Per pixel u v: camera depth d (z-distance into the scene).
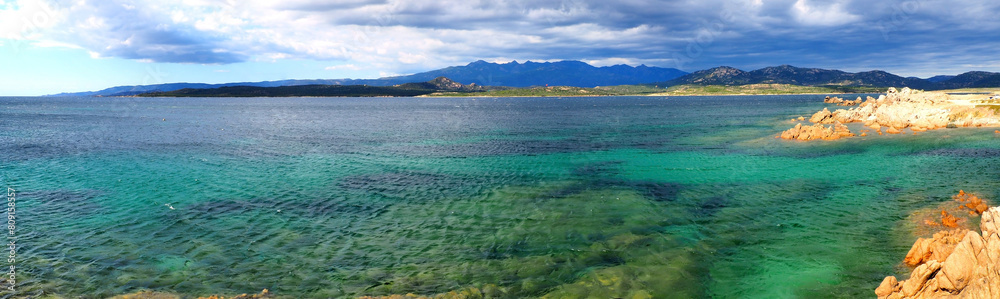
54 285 21.81
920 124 81.31
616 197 37.75
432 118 144.38
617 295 21.02
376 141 77.88
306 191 40.22
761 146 65.44
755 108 183.25
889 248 25.39
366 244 27.44
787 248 25.91
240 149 66.94
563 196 38.28
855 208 33.19
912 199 35.00
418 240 28.09
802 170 47.28
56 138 80.69
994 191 36.47
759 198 36.72
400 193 39.56
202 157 58.78
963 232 23.80
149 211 33.69
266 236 28.70
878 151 57.53
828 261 24.00
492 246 27.03
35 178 44.78
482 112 185.12
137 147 68.50
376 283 22.38
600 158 57.81
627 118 133.38
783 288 21.33
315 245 27.25
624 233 28.88
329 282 22.48
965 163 48.31
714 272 23.16
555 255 25.56
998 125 78.69
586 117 142.50
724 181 43.09
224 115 160.25
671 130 93.12
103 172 48.19
